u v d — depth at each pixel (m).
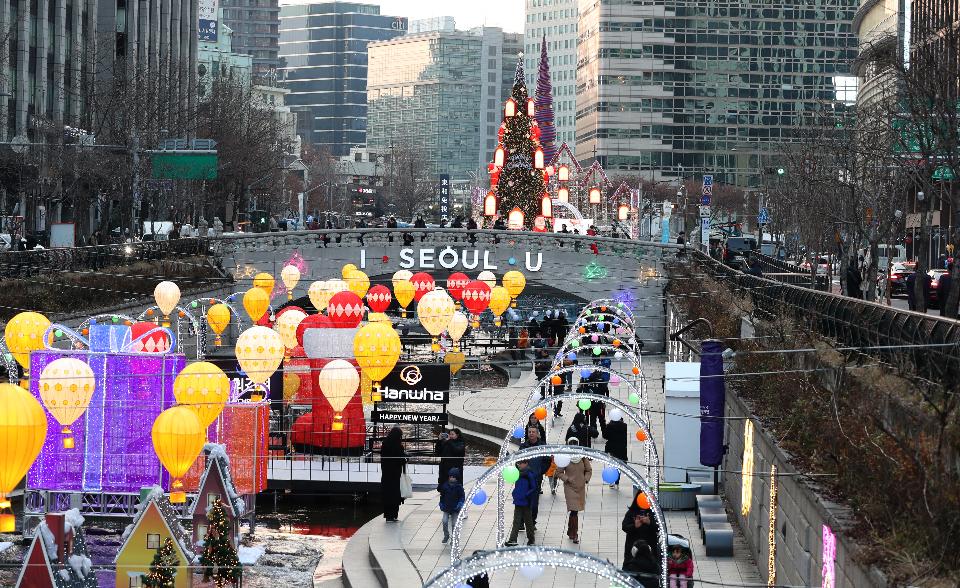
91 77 195.62
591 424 88.50
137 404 68.12
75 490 68.12
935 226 161.50
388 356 85.19
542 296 181.12
